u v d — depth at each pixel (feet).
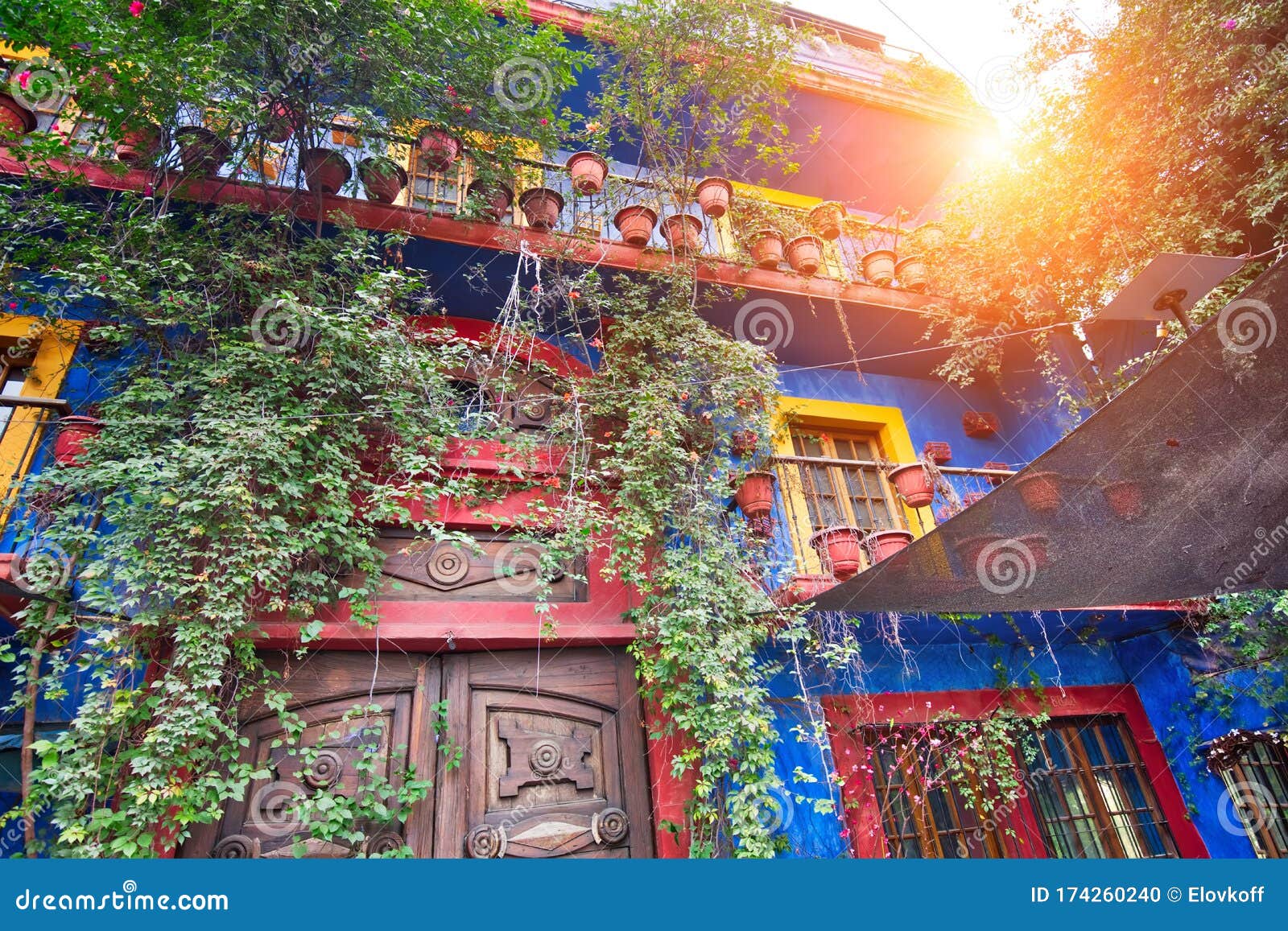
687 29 18.99
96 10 12.52
